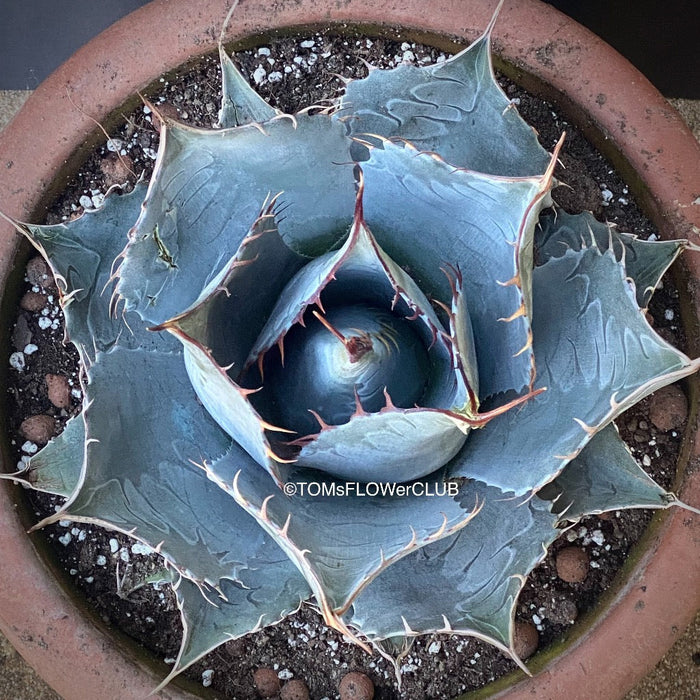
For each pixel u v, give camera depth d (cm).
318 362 24
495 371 28
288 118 25
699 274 32
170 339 28
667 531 31
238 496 23
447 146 30
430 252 28
